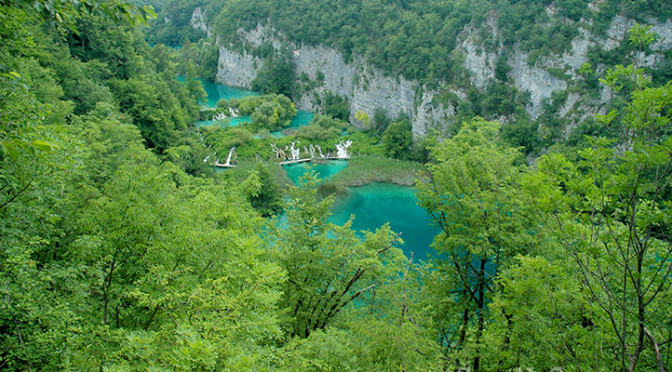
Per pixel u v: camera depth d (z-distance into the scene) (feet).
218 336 33.96
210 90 473.26
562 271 36.94
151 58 283.79
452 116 286.87
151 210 45.39
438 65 292.40
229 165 253.03
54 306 33.71
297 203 72.18
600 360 32.27
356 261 63.26
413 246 173.88
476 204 58.03
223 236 49.78
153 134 191.62
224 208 67.05
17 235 33.47
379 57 341.00
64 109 100.78
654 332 31.45
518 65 270.26
